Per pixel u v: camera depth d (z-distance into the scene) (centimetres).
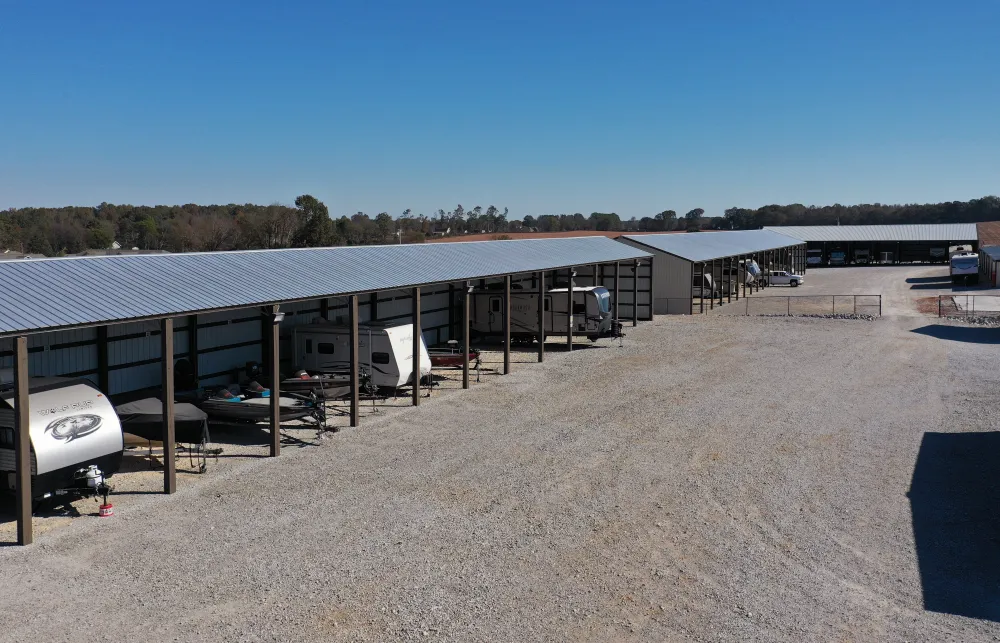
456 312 3034
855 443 1591
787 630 842
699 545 1072
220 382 1912
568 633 834
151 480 1354
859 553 1045
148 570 987
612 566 1004
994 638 825
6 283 1227
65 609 883
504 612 881
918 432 1672
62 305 1193
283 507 1216
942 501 1245
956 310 4062
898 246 8831
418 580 961
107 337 1622
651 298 3828
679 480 1354
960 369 2423
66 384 1297
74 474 1191
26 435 1067
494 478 1364
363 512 1195
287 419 1622
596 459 1480
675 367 2505
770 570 993
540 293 2612
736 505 1230
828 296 5006
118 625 848
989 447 1547
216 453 1498
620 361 2638
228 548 1055
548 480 1354
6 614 870
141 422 1433
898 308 4250
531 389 2162
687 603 904
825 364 2544
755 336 3234
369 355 2025
